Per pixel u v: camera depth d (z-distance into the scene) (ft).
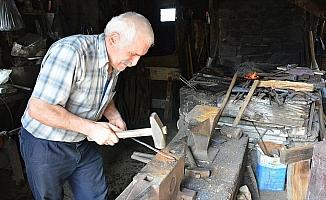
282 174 9.66
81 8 14.89
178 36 19.70
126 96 16.55
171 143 7.39
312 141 9.91
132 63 5.89
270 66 14.28
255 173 10.19
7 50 12.68
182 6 19.42
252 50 15.11
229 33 15.14
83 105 6.11
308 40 15.23
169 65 19.70
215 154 7.44
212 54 16.30
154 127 5.62
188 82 11.87
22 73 11.87
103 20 16.20
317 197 5.77
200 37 19.51
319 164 5.66
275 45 14.90
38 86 5.52
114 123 7.07
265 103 9.96
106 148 13.78
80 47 5.62
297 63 14.90
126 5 17.71
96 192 7.16
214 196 5.95
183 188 6.08
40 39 12.77
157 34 23.18
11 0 11.22
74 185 7.14
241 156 7.43
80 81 5.78
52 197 6.68
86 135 6.20
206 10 19.30
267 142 10.09
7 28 11.10
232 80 11.08
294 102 9.80
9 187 10.92
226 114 10.34
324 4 13.80
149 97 17.67
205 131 7.04
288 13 14.47
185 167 6.73
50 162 6.23
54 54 5.55
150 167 5.62
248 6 14.69
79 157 6.59
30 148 6.22
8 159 11.85
